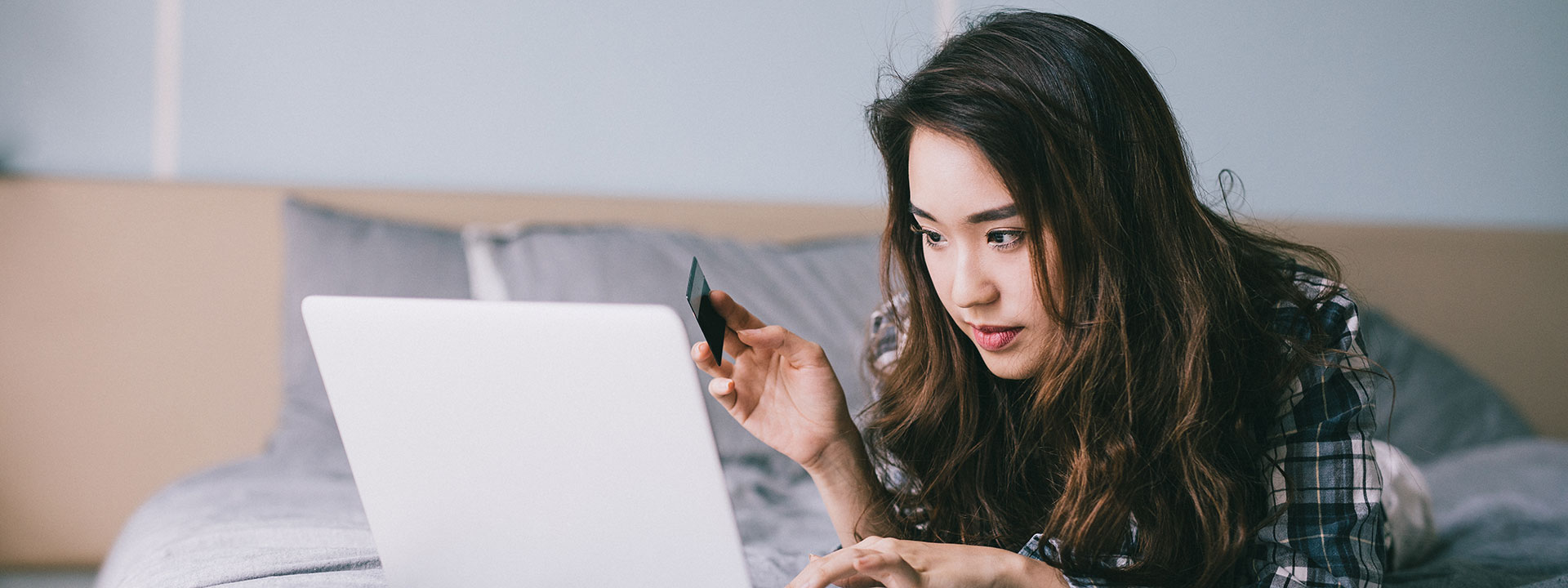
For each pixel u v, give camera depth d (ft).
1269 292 2.96
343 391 2.27
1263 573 2.80
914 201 2.67
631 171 6.78
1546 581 3.21
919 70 2.78
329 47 6.42
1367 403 2.84
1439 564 3.82
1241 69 7.28
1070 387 2.85
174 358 5.96
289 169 6.40
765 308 5.68
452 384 2.20
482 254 5.83
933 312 3.20
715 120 6.84
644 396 2.13
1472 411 6.27
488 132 6.62
